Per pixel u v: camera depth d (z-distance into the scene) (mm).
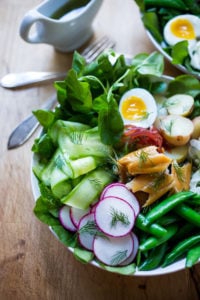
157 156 421
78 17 551
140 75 508
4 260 464
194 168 469
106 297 436
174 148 475
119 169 436
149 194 423
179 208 418
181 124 470
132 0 641
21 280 451
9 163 524
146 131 458
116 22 623
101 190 440
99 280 444
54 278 449
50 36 559
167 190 425
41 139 467
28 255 465
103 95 473
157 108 499
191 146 469
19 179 514
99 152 457
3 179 516
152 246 401
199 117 481
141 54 527
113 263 407
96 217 416
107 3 641
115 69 500
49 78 579
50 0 569
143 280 441
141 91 494
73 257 459
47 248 467
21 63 601
